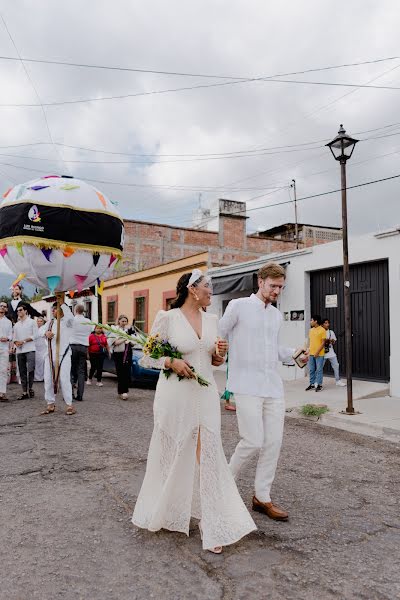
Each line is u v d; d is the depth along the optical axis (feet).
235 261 80.33
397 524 12.92
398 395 33.04
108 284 82.48
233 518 11.30
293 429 24.91
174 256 84.33
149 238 82.58
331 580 9.97
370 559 10.92
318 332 35.88
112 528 12.29
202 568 10.36
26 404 31.01
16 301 39.06
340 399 32.42
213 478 11.27
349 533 12.27
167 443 11.71
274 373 12.94
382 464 18.56
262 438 12.72
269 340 12.87
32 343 33.45
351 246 37.32
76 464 17.70
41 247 23.81
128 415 27.22
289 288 43.55
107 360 44.16
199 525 11.78
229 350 13.21
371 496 15.01
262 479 13.15
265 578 10.00
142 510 11.89
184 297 12.07
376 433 24.16
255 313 12.85
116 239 25.95
